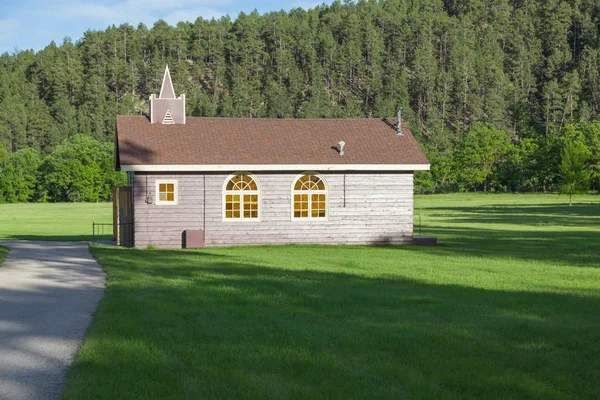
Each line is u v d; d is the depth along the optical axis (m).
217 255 23.30
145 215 28.23
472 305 12.16
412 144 31.66
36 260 20.12
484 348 8.77
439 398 6.68
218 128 31.62
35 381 7.19
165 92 31.91
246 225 29.22
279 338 9.20
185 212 28.61
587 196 108.06
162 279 15.55
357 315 11.02
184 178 28.59
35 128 195.88
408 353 8.45
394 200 30.48
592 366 7.98
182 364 7.82
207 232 28.78
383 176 30.42
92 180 132.00
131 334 9.38
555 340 9.28
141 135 30.02
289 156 29.55
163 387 6.88
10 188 130.12
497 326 10.18
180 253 23.95
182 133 30.66
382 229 30.33
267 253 24.62
